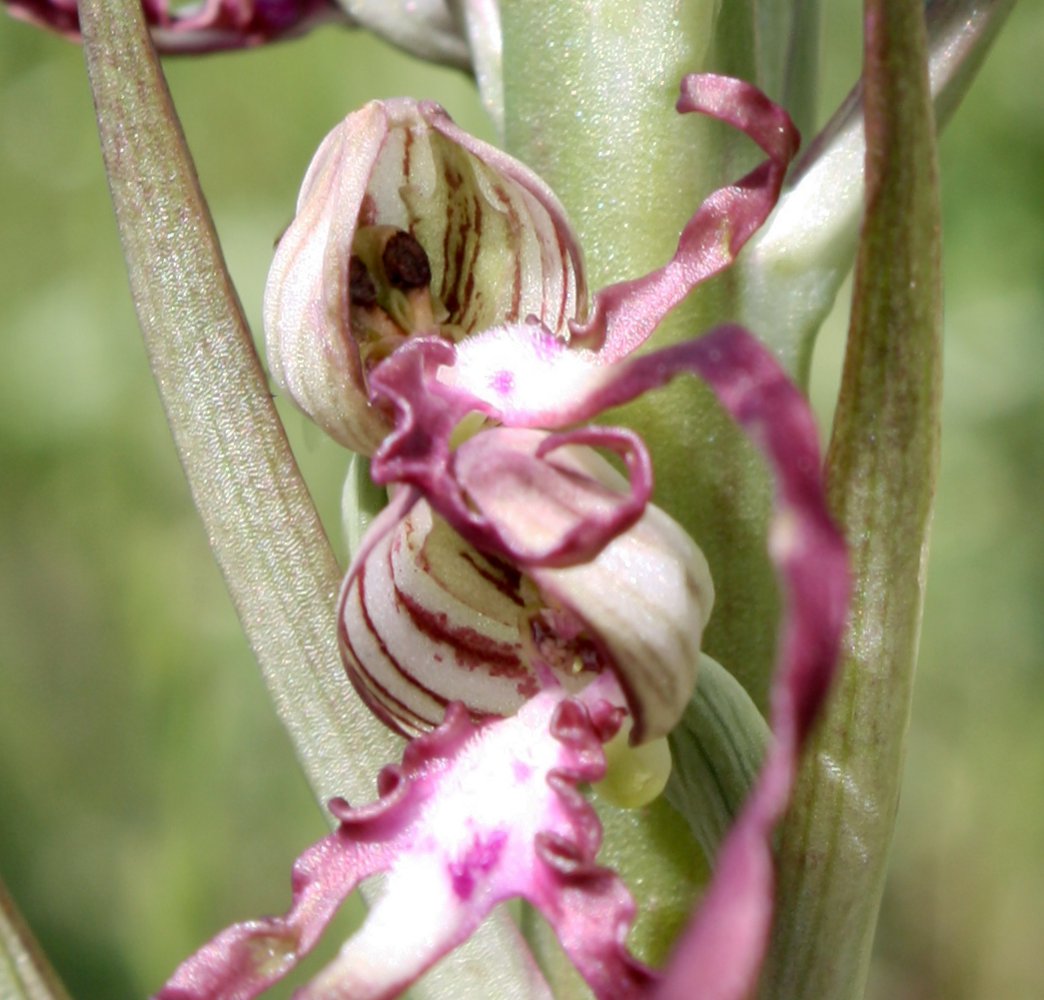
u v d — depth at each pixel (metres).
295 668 0.10
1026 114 0.20
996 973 0.20
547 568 0.09
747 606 0.10
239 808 0.18
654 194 0.10
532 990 0.10
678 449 0.10
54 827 0.19
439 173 0.09
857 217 0.10
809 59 0.10
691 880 0.10
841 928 0.09
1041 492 0.20
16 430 0.20
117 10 0.10
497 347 0.09
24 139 0.21
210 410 0.10
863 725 0.09
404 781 0.09
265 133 0.20
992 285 0.20
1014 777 0.20
